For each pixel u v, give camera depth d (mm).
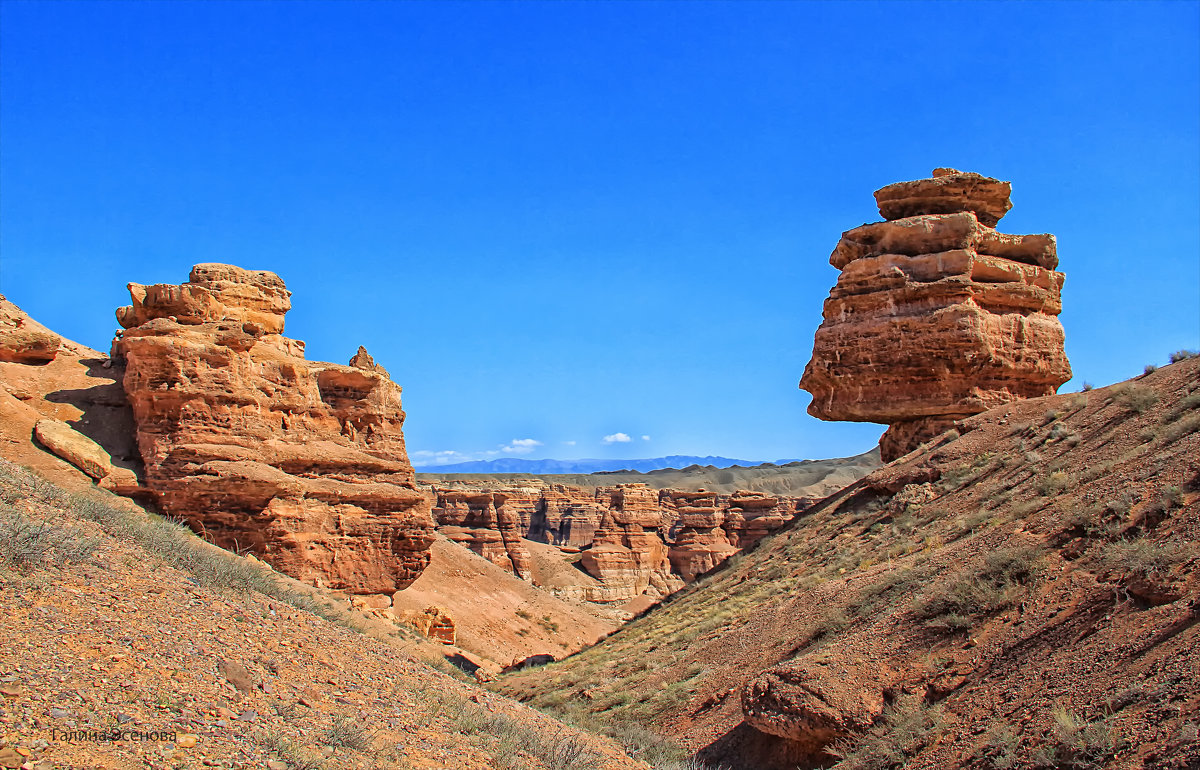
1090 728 10820
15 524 12594
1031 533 17312
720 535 127562
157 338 35688
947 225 38312
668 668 24141
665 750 17500
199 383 36219
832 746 14883
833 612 19781
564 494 145875
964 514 24062
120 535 15695
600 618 72562
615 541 120438
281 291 43656
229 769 8641
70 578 12062
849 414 38938
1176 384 23484
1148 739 10156
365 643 15570
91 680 9461
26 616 10445
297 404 40438
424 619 45719
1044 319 38594
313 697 11578
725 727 18141
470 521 119938
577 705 23891
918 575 19047
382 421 43281
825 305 40594
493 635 56438
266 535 35781
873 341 38188
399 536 41156
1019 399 37469
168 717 9297
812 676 15836
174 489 34281
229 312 40625
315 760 9570
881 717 14758
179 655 10953
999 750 11766
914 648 15922
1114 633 12648
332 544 38469
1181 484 15344
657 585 119875
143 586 12922
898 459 35500
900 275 38094
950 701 13953
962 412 36875
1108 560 14469
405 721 12078
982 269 37969
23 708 8414
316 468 39531
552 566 112875
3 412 34312
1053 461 23562
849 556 26359
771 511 129125
